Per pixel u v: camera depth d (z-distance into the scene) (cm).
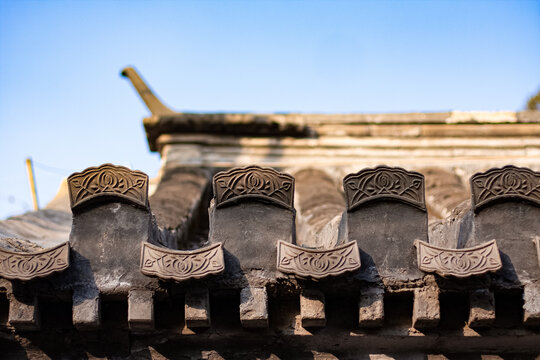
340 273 560
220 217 594
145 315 572
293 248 573
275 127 1221
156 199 942
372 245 582
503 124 1230
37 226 855
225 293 582
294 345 598
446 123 1234
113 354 596
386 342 595
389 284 575
